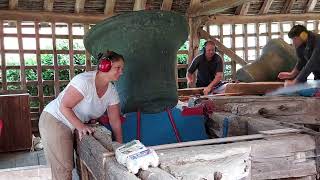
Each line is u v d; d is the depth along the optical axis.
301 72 3.56
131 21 2.46
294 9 8.22
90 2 7.00
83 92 2.28
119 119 2.53
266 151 1.76
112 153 1.71
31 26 6.79
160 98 2.60
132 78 2.58
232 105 2.72
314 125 2.68
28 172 1.62
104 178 1.68
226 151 1.64
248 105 2.63
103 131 2.25
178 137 2.70
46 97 6.99
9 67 6.70
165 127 2.71
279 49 4.84
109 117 2.51
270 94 3.45
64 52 7.01
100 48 2.71
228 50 7.68
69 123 2.46
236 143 1.78
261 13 7.98
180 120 2.75
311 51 3.68
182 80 7.72
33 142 5.54
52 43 6.91
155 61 2.57
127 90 2.60
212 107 2.83
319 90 3.06
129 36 2.51
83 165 2.24
